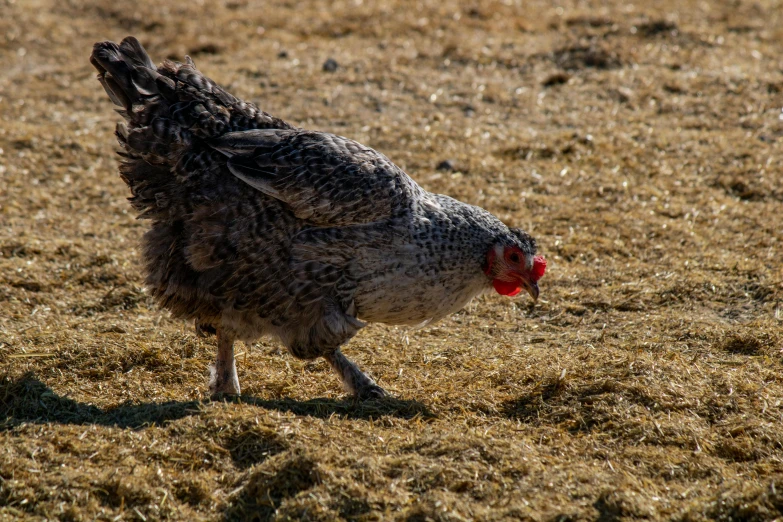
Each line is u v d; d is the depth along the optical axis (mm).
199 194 6090
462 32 16625
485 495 4871
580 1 18328
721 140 11953
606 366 6492
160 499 4953
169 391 6508
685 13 17359
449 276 6285
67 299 8117
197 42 15938
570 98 13711
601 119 12891
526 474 5059
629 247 9352
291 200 5934
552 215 10062
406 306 6301
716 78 14055
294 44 16188
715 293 8312
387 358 7188
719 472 5156
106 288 8375
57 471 5066
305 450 5184
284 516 4758
